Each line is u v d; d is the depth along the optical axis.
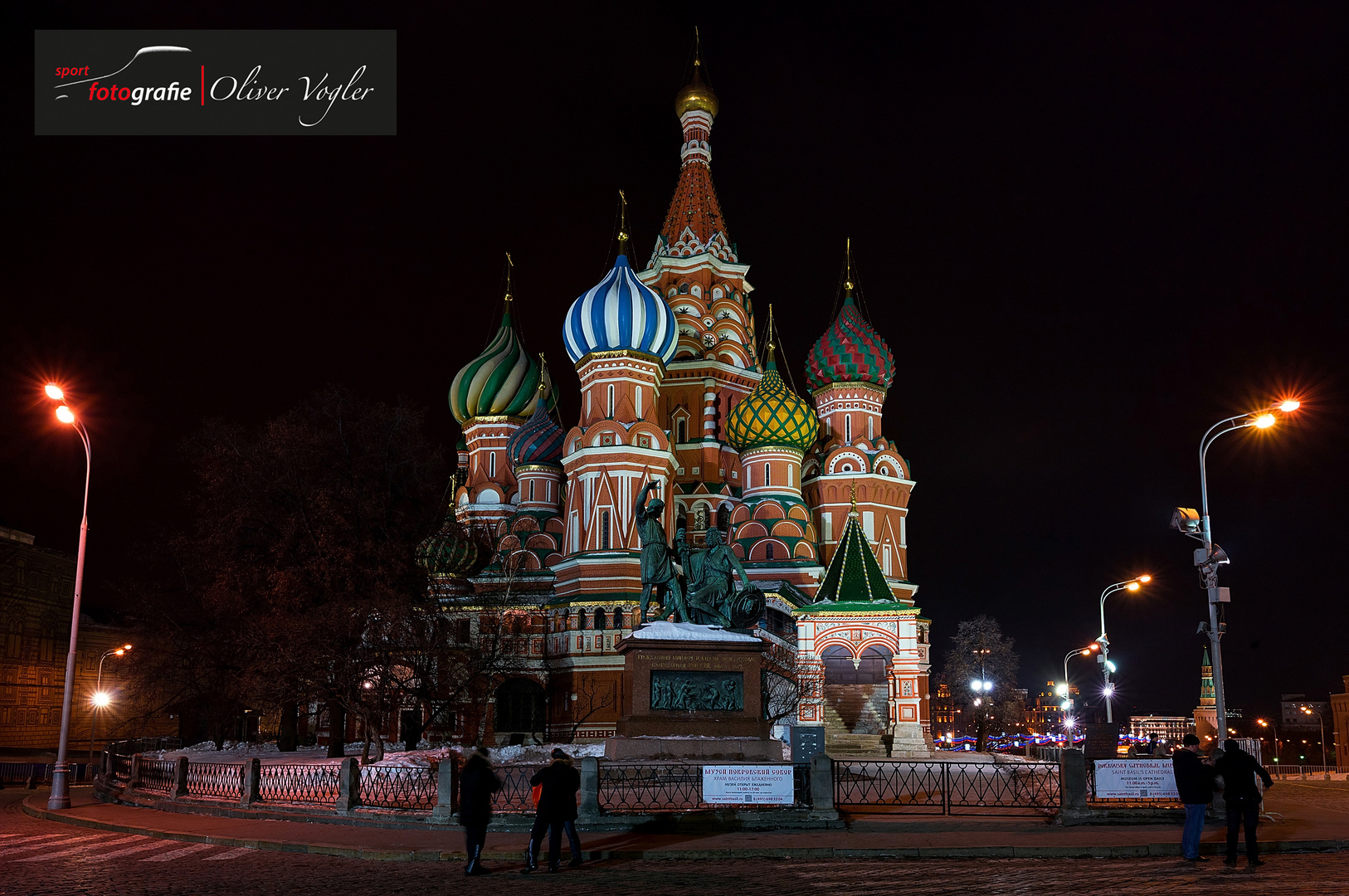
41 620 86.69
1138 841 21.00
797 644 58.38
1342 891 15.85
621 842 21.08
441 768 23.84
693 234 83.94
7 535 82.38
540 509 74.38
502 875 17.78
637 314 67.25
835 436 79.50
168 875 17.94
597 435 66.19
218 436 45.25
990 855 19.97
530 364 81.62
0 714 80.94
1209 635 27.38
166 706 52.19
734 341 81.44
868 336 80.56
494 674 56.97
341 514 43.28
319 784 28.22
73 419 33.66
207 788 30.67
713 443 77.38
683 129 88.25
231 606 44.00
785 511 72.56
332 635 41.41
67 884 17.11
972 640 95.88
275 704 44.94
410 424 47.25
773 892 15.88
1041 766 45.19
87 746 90.75
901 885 16.45
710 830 22.81
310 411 46.12
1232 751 19.33
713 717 31.08
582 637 63.03
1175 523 28.19
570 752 42.06
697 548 35.12
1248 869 18.33
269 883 17.09
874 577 55.81
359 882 17.14
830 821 23.11
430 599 47.53
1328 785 57.25
